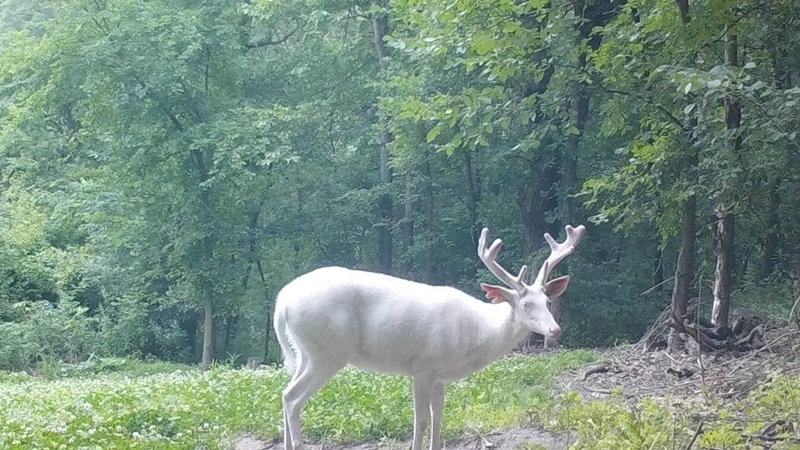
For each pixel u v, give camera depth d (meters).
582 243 20.36
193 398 9.44
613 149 19.59
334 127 23.69
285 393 6.97
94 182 23.59
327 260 24.62
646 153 12.40
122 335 22.27
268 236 22.56
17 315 22.33
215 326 22.31
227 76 20.38
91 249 23.25
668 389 10.18
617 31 13.20
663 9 11.55
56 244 25.20
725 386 9.80
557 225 20.14
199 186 19.81
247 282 22.47
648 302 20.41
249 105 21.23
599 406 7.83
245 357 24.56
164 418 8.20
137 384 11.29
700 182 11.90
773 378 8.74
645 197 12.92
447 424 8.18
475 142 12.20
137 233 20.92
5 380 17.12
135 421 8.10
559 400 8.59
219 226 20.55
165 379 12.39
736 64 11.47
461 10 12.09
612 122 13.55
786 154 11.25
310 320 6.91
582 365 12.21
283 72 23.23
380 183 23.36
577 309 19.92
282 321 7.13
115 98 19.45
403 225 23.52
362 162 23.97
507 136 19.09
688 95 11.80
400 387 9.88
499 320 6.96
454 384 10.41
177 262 21.00
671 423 7.39
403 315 6.99
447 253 23.00
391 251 24.12
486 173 20.59
